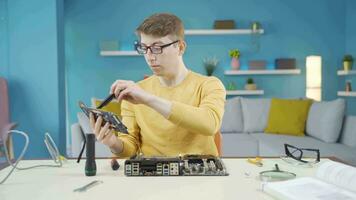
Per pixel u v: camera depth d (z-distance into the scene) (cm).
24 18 335
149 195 83
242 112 417
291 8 475
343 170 88
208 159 108
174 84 136
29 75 338
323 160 124
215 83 133
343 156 275
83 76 473
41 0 333
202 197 81
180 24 121
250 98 466
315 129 343
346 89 442
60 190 88
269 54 479
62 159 121
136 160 102
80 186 91
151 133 132
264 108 407
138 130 140
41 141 341
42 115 340
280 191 81
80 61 472
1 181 96
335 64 481
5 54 337
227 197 82
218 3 471
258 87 480
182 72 135
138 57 475
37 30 335
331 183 89
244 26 475
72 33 469
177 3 471
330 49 480
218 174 101
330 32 478
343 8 476
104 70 475
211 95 127
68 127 472
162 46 117
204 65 471
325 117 329
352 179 83
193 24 473
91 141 102
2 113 319
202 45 475
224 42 476
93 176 101
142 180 96
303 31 477
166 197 81
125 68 476
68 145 469
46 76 338
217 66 476
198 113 111
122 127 106
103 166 113
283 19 475
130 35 473
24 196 83
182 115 108
